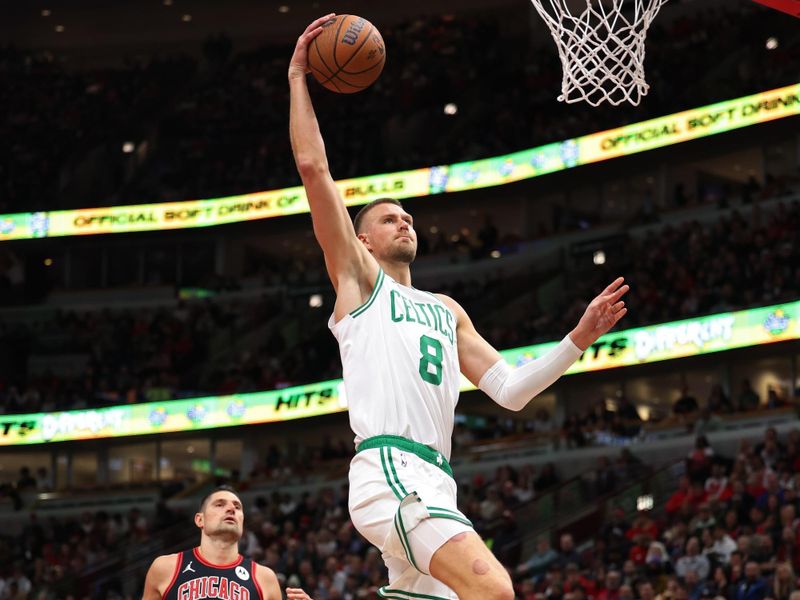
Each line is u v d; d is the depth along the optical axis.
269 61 46.06
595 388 32.12
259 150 42.59
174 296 40.62
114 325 39.50
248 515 29.28
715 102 32.81
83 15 47.22
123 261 42.38
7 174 43.88
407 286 5.07
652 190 35.47
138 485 34.91
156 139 44.16
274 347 36.88
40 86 46.56
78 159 43.94
